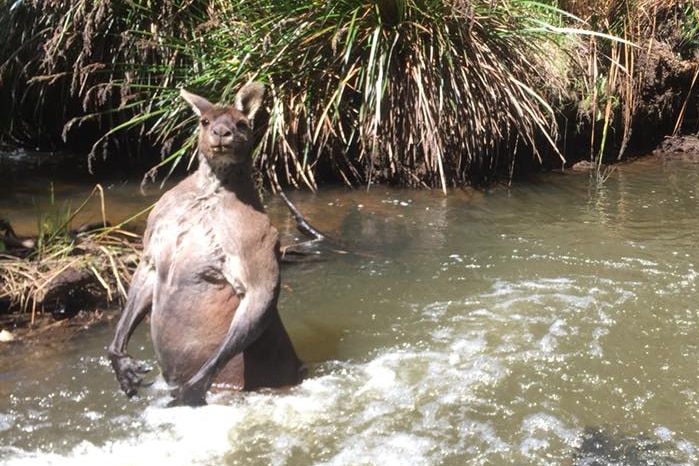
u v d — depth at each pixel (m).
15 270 5.35
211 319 4.04
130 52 8.33
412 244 6.41
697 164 9.14
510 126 8.29
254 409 4.06
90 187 7.89
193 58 7.89
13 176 8.31
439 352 4.67
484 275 5.79
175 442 3.80
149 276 4.16
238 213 4.06
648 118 9.74
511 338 4.83
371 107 7.47
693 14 10.12
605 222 6.97
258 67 7.79
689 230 6.77
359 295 5.47
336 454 3.71
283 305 5.33
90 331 4.95
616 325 5.01
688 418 4.04
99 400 4.17
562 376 4.41
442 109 7.82
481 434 3.88
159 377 4.43
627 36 9.62
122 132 9.02
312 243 6.39
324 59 7.91
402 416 4.02
